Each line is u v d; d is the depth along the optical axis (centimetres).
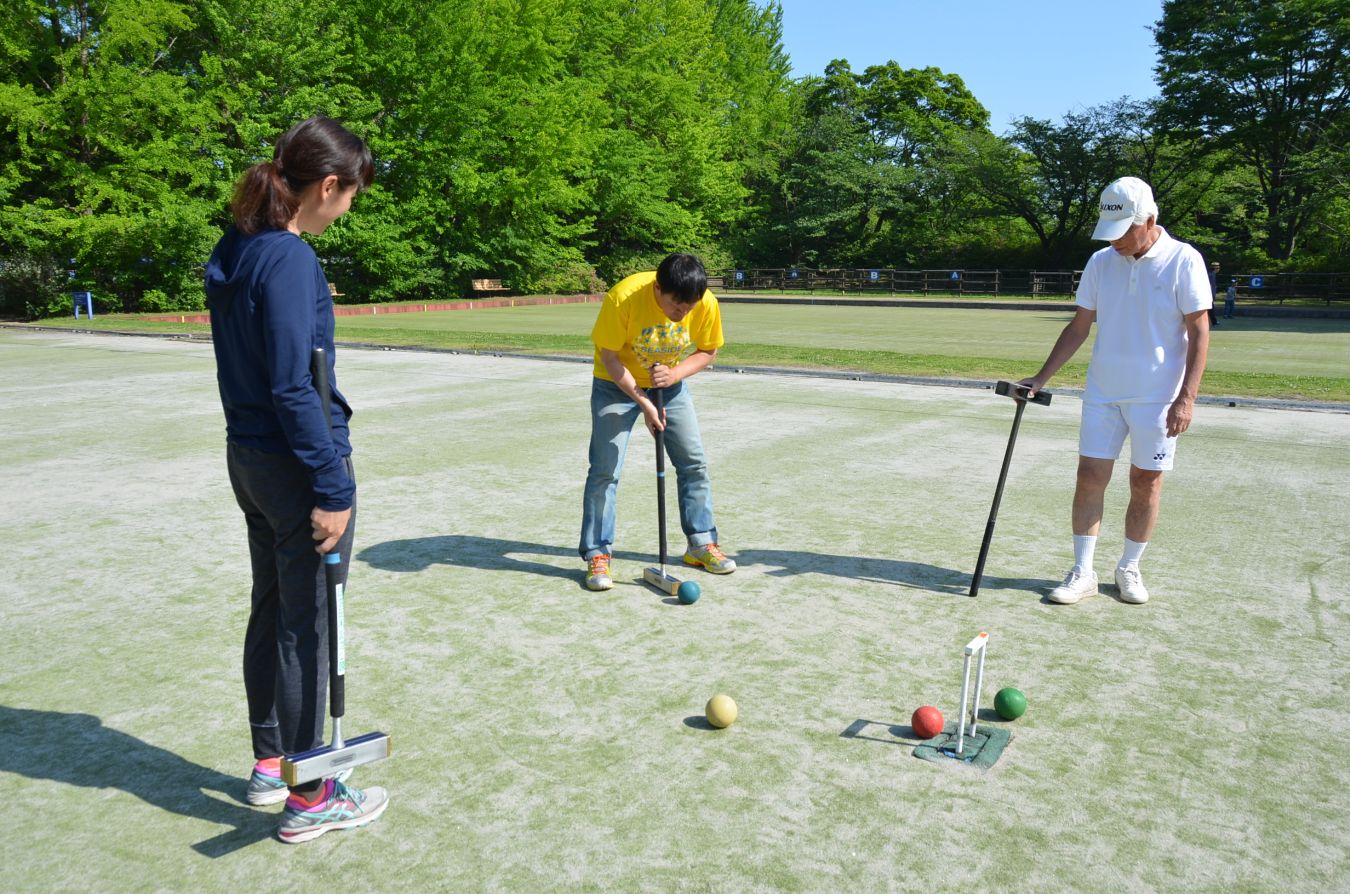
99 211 2372
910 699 317
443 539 494
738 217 4928
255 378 229
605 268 4234
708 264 4775
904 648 358
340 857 233
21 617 388
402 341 1541
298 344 219
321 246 3003
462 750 283
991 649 358
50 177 2394
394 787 263
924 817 248
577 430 799
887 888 219
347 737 288
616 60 4153
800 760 277
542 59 3378
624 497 588
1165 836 240
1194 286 375
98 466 663
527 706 311
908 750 283
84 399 969
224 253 230
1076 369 1170
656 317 410
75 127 2244
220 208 2448
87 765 277
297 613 244
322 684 251
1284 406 906
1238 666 343
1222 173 4128
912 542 491
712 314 433
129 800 260
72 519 532
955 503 567
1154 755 281
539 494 588
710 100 4638
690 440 438
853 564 456
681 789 262
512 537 499
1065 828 244
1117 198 382
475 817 249
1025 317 2564
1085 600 409
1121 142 4331
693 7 4375
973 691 323
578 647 359
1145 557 468
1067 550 479
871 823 246
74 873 227
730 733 293
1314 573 444
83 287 2422
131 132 2345
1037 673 337
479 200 3294
